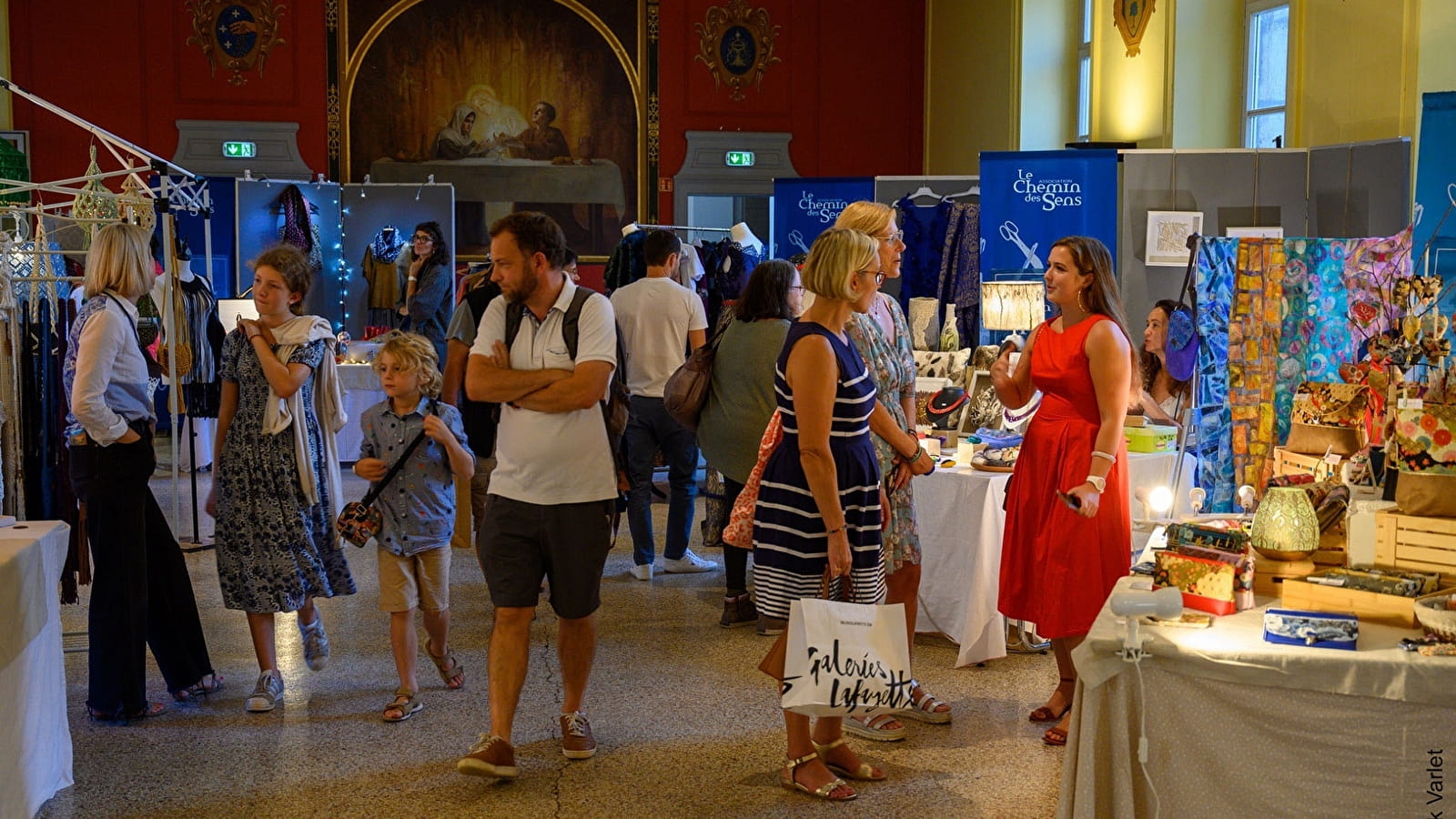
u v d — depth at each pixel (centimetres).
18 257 499
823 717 326
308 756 357
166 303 462
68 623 504
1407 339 277
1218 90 851
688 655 460
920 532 464
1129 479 449
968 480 438
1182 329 497
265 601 389
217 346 680
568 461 335
